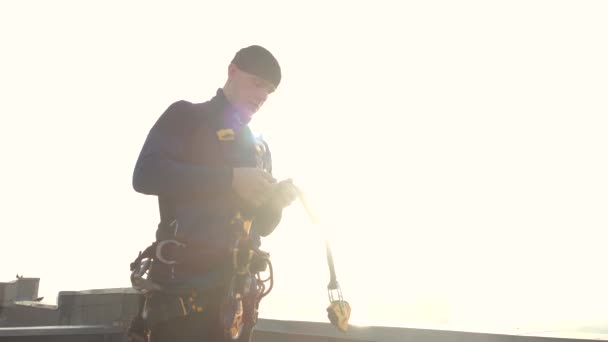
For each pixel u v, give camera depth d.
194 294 1.31
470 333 1.90
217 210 1.38
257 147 1.60
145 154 1.39
